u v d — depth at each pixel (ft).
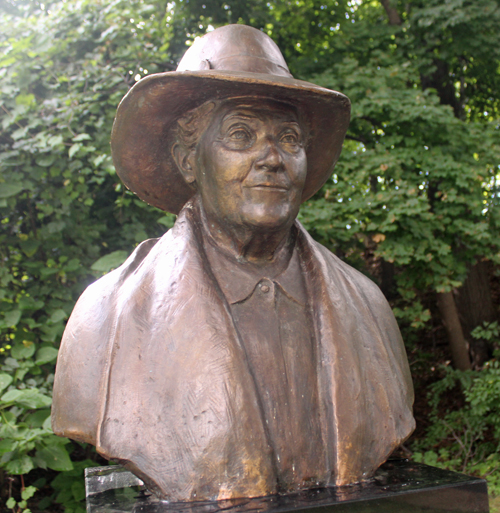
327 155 6.81
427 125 17.76
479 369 22.06
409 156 17.34
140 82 5.49
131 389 5.16
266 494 4.88
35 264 11.76
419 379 23.56
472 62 23.57
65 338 5.95
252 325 5.58
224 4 20.45
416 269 18.30
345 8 23.86
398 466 5.95
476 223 17.74
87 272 12.24
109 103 12.69
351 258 19.69
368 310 6.14
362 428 5.35
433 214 16.97
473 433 16.14
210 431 4.91
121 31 13.58
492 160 18.07
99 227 12.82
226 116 5.69
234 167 5.58
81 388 5.49
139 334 5.36
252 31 6.14
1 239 12.05
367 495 4.91
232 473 4.85
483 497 5.32
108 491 5.86
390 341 6.33
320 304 5.76
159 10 19.66
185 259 5.63
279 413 5.26
